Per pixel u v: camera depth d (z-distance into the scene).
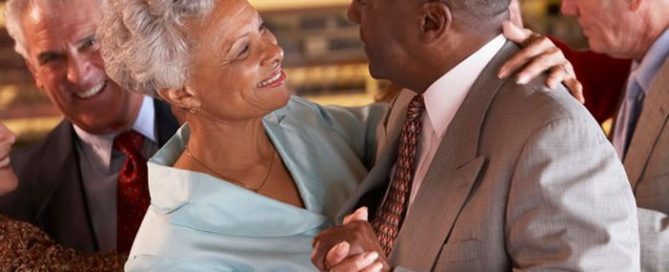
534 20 4.53
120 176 2.83
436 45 2.08
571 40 4.48
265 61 2.10
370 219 2.33
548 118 1.96
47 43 2.75
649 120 2.63
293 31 4.55
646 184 2.62
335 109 2.52
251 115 2.14
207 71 2.09
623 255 1.91
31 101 4.34
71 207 2.87
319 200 2.28
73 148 2.90
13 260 2.49
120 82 2.14
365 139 2.50
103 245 2.85
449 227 2.05
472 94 2.09
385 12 2.09
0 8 4.30
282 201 2.25
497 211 2.00
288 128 2.35
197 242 2.18
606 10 2.80
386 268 1.98
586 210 1.91
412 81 2.16
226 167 2.23
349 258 1.92
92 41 2.75
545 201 1.93
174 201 2.19
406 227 2.11
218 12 2.06
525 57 2.06
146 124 2.85
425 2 2.05
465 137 2.07
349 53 4.55
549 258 1.93
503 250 2.01
